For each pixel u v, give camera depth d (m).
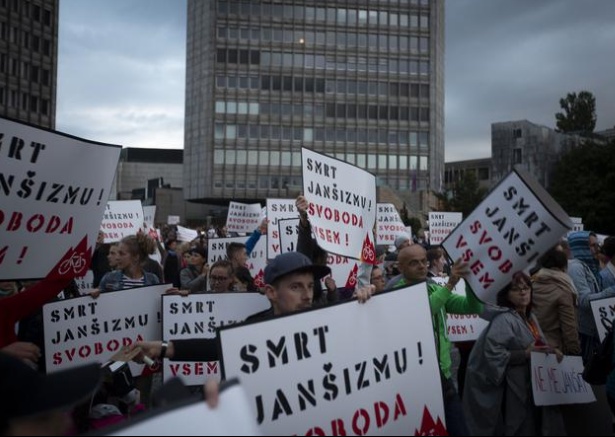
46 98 80.38
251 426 2.07
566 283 6.09
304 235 5.92
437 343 4.57
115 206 11.97
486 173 105.12
